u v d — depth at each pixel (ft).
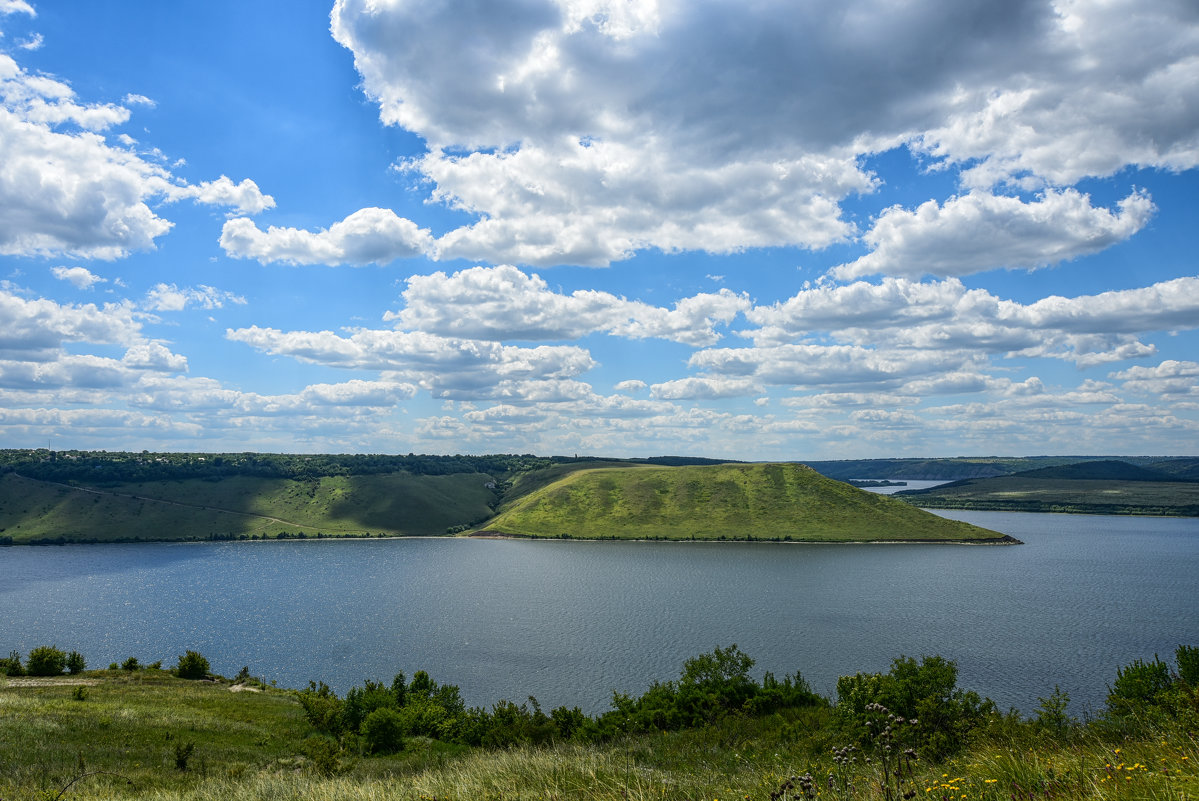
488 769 44.83
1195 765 24.25
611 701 275.18
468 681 308.81
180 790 62.44
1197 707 39.52
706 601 509.35
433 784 39.96
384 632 419.95
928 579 604.49
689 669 131.64
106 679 176.14
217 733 113.60
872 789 26.18
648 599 519.60
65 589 579.89
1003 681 300.40
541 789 36.58
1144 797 21.04
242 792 47.26
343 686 302.45
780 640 385.29
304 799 42.06
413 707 132.87
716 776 42.96
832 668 322.55
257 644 391.04
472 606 501.97
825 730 75.97
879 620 438.40
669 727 107.55
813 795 26.35
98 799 56.29
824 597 521.24
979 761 31.07
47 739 90.68
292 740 116.57
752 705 113.60
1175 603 499.51
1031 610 471.62
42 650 181.98
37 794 55.77
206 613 481.87
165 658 355.15
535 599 526.98
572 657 352.69
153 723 113.19
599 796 33.71
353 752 107.55
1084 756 29.17
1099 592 542.57
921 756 47.75
